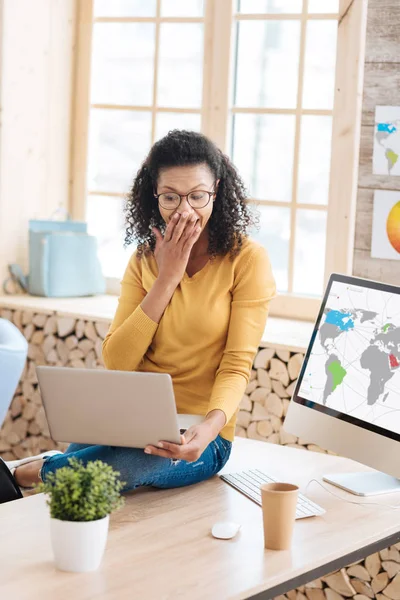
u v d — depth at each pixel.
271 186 3.84
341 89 3.57
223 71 3.86
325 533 1.82
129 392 1.89
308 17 3.67
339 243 3.62
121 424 1.93
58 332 3.78
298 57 3.73
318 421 2.24
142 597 1.50
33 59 4.07
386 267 3.22
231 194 2.35
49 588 1.53
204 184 2.24
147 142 4.15
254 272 2.31
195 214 2.25
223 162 2.35
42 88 4.14
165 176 2.25
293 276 3.80
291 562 1.67
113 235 4.27
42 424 3.87
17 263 4.16
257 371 3.31
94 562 1.60
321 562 1.70
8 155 4.02
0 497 2.07
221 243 2.32
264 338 3.31
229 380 2.21
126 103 4.18
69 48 4.24
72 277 4.09
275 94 3.80
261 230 3.86
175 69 4.04
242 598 1.54
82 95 4.27
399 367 2.09
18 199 4.11
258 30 3.81
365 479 2.15
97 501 1.60
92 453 2.05
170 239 2.25
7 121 3.98
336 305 2.28
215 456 2.16
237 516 1.90
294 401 2.31
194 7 3.97
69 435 1.99
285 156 3.79
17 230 4.13
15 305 3.88
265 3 3.79
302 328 3.55
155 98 4.08
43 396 1.97
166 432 1.91
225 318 2.30
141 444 1.95
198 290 2.30
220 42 3.86
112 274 4.28
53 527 1.59
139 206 2.46
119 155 4.23
